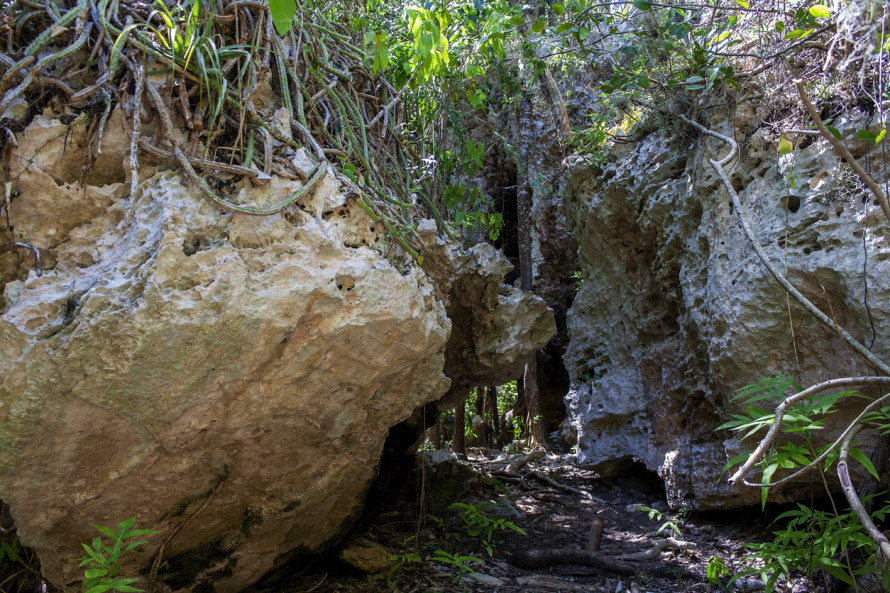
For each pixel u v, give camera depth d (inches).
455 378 190.5
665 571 154.3
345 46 131.3
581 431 242.8
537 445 298.4
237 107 95.6
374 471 135.7
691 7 144.3
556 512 212.5
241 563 124.6
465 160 185.5
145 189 91.1
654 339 220.2
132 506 102.8
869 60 114.9
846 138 134.3
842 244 132.5
